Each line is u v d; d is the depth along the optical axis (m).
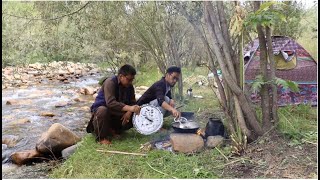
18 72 10.41
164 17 4.97
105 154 3.05
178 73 3.63
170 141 3.14
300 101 4.46
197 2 3.32
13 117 5.27
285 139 2.97
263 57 3.04
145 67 8.05
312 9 5.68
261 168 2.62
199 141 3.00
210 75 6.37
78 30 6.62
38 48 7.19
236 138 2.92
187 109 4.55
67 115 5.41
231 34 3.05
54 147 3.50
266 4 2.67
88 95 7.39
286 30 5.72
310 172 2.49
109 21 5.83
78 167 2.83
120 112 3.49
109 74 9.69
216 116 4.11
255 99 4.39
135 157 2.96
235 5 2.89
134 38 6.22
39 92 7.72
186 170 2.66
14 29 6.54
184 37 5.62
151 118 3.32
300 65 4.49
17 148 3.85
